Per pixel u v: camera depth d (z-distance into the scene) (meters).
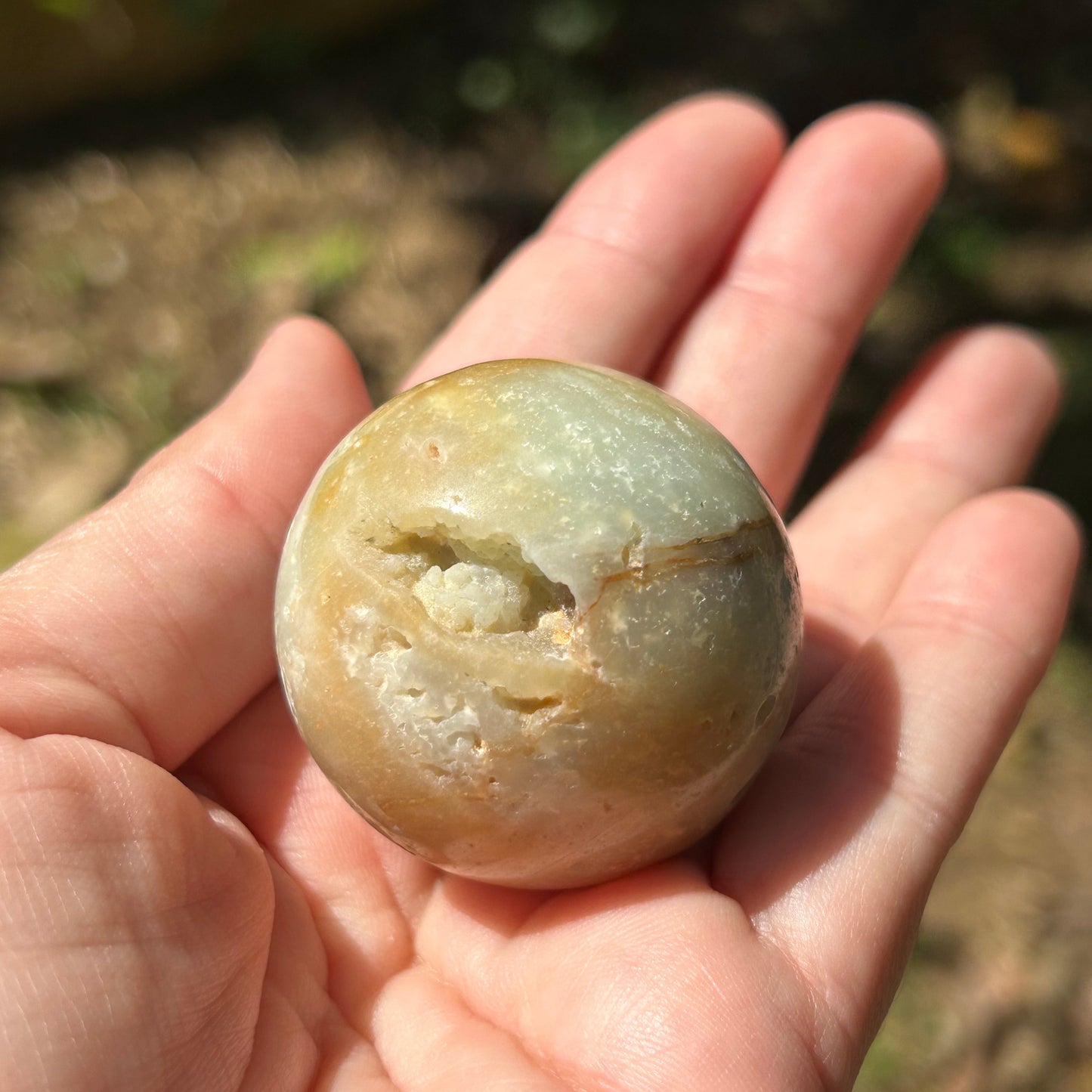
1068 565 0.15
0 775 0.10
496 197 0.33
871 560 0.17
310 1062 0.11
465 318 0.18
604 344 0.17
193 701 0.13
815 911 0.12
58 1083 0.09
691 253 0.18
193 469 0.13
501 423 0.11
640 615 0.10
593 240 0.18
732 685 0.10
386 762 0.10
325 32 0.36
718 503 0.11
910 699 0.13
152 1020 0.10
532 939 0.12
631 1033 0.10
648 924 0.11
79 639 0.12
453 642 0.10
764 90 0.36
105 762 0.10
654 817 0.11
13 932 0.09
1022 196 0.34
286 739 0.14
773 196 0.18
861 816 0.12
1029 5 0.38
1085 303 0.31
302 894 0.13
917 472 0.18
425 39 0.37
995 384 0.18
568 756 0.10
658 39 0.37
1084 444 0.27
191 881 0.11
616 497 0.10
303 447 0.14
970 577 0.14
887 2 0.38
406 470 0.11
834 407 0.28
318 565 0.11
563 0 0.37
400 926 0.13
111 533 0.12
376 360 0.29
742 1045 0.10
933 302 0.31
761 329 0.18
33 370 0.28
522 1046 0.11
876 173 0.18
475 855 0.11
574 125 0.35
